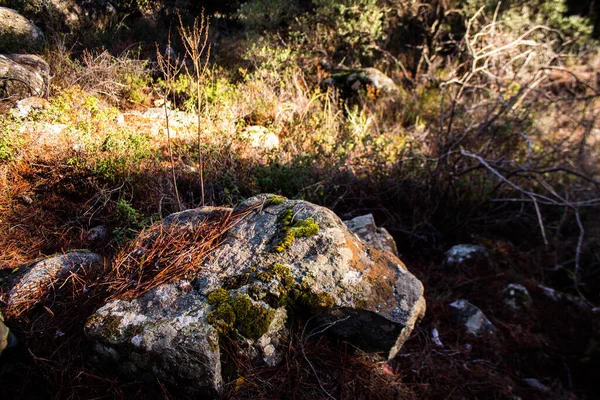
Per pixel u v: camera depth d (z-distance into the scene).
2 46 5.53
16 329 1.91
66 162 3.38
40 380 1.74
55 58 5.41
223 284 1.86
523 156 4.54
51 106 4.05
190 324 1.67
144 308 1.77
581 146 4.18
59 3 6.61
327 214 2.25
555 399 2.58
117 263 2.07
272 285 1.82
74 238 2.89
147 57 6.51
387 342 1.94
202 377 1.59
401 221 4.05
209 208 2.46
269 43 6.98
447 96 5.99
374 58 8.01
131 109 5.08
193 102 4.64
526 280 3.65
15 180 3.24
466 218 4.16
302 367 1.86
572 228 4.36
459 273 3.65
